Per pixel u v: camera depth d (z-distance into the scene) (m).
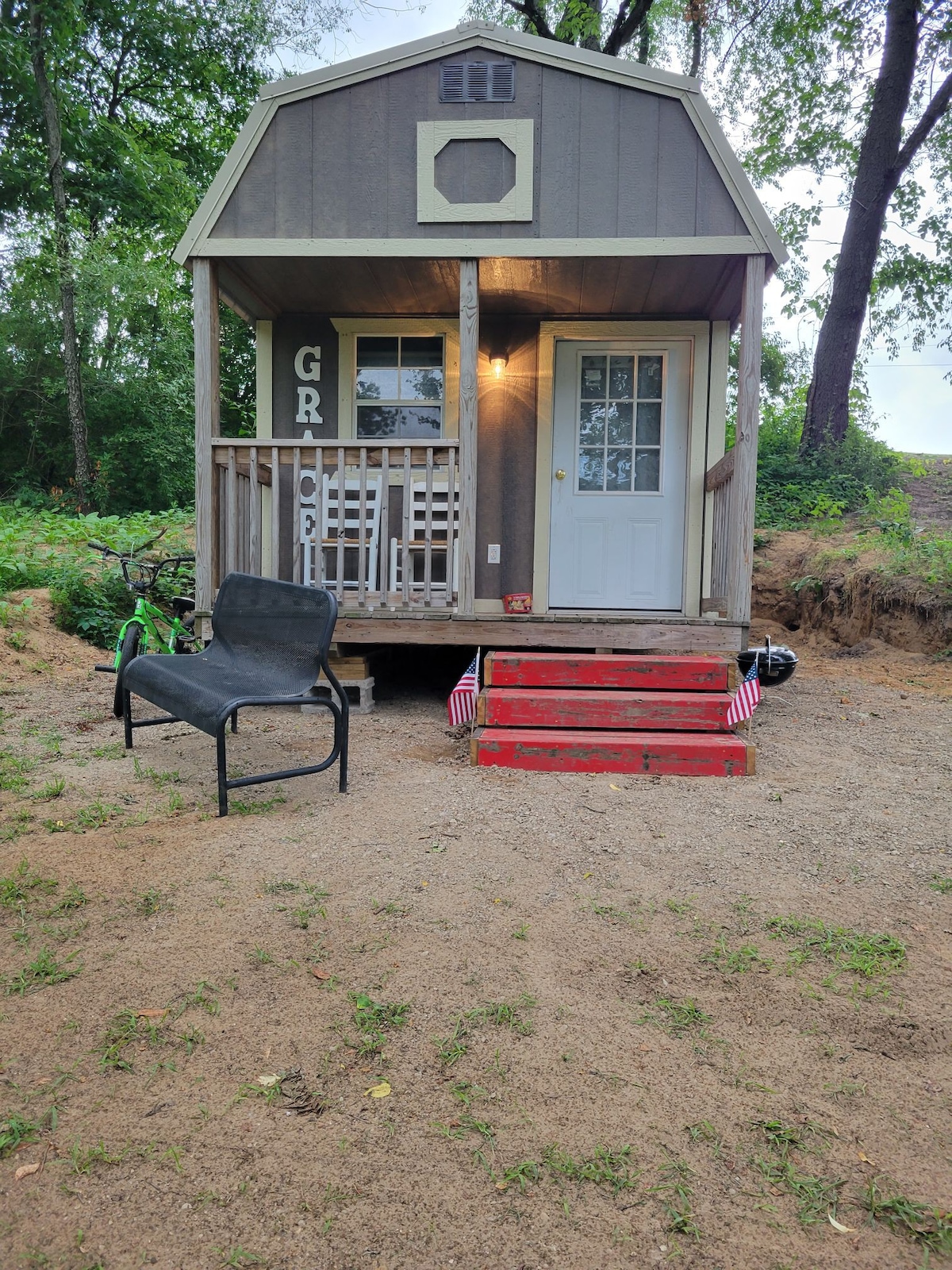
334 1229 1.50
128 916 2.60
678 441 6.79
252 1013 2.12
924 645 8.19
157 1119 1.75
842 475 12.66
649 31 16.64
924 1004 2.24
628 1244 1.49
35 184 17.22
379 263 5.66
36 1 15.32
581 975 2.36
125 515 14.89
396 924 2.60
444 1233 1.50
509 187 5.40
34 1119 1.74
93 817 3.39
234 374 20.33
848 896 2.90
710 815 3.67
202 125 21.53
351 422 6.90
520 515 6.85
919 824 3.62
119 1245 1.46
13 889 2.71
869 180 12.89
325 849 3.16
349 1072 1.92
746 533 5.30
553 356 6.78
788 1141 1.74
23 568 7.74
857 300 13.27
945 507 11.85
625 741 4.30
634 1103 1.84
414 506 6.64
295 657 3.96
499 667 4.98
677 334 6.68
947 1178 1.65
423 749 4.71
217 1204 1.54
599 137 5.36
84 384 17.28
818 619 9.62
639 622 5.37
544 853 3.21
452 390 6.87
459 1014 2.15
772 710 6.05
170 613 7.73
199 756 4.35
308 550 6.71
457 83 5.39
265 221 5.47
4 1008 2.11
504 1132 1.75
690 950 2.51
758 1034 2.10
